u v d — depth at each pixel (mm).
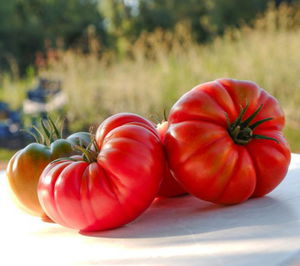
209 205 526
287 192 545
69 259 425
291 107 2277
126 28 6047
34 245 463
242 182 500
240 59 2705
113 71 3084
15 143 2518
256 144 514
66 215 470
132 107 2637
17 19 6578
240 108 512
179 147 495
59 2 7129
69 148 516
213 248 414
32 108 2574
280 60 2533
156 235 456
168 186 546
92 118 2684
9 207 584
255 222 460
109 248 438
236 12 5121
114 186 465
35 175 502
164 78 2729
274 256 390
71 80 2850
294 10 3578
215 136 494
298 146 1958
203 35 5605
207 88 517
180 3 5793
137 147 473
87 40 6176
